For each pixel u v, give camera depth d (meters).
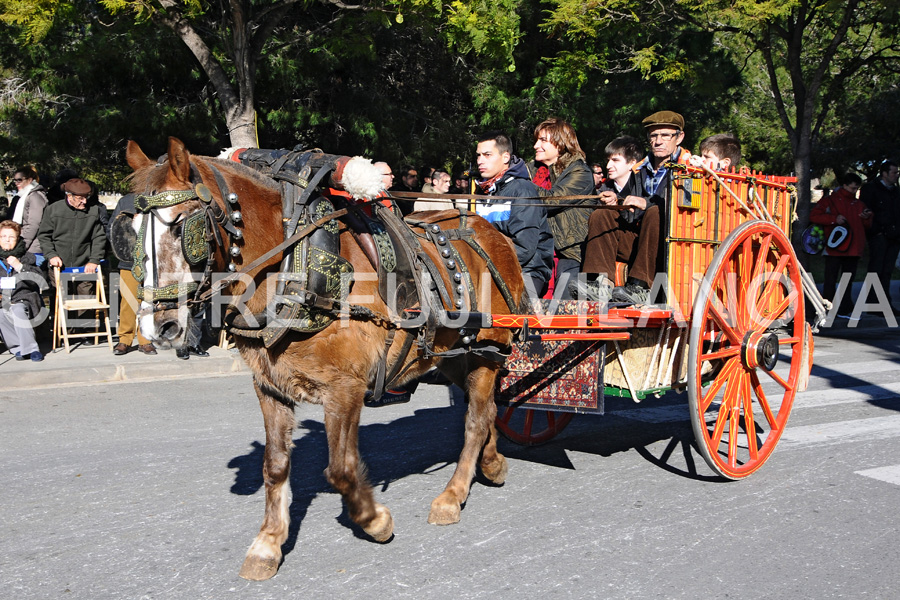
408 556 3.73
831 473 5.01
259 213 3.37
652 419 6.47
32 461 5.26
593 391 4.55
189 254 3.00
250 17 10.28
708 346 4.87
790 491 4.66
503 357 4.46
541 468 5.15
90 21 10.77
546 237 5.27
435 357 4.18
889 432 6.01
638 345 4.66
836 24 13.48
